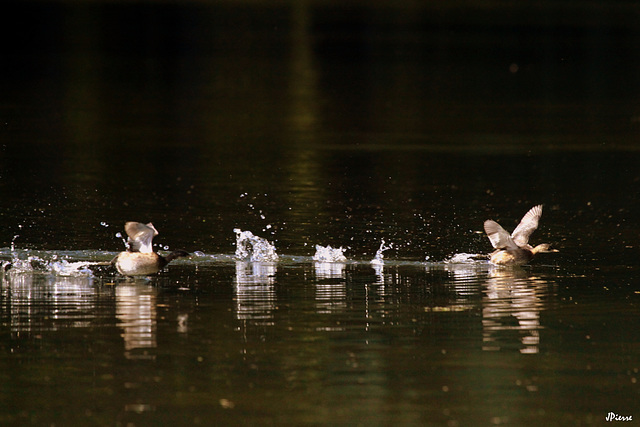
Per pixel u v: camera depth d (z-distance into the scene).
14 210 33.41
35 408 14.56
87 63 91.12
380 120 63.44
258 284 23.20
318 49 106.44
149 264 23.34
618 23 132.88
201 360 16.83
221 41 113.06
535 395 15.28
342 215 34.06
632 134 58.12
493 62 97.19
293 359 16.92
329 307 20.84
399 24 133.88
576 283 23.59
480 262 26.45
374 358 17.05
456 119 64.38
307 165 46.00
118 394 15.14
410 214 34.53
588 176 44.00
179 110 66.12
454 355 17.27
